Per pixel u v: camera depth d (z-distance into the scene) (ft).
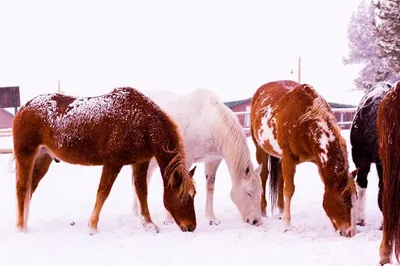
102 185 24.25
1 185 40.86
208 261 18.95
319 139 23.07
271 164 28.76
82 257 20.04
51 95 26.08
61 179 43.52
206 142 26.76
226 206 31.76
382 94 25.52
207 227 25.68
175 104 28.09
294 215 28.76
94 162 25.00
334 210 22.39
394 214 15.98
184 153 24.09
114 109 24.27
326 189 22.81
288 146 24.81
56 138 24.88
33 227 26.02
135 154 24.20
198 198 34.65
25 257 20.29
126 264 18.93
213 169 27.71
